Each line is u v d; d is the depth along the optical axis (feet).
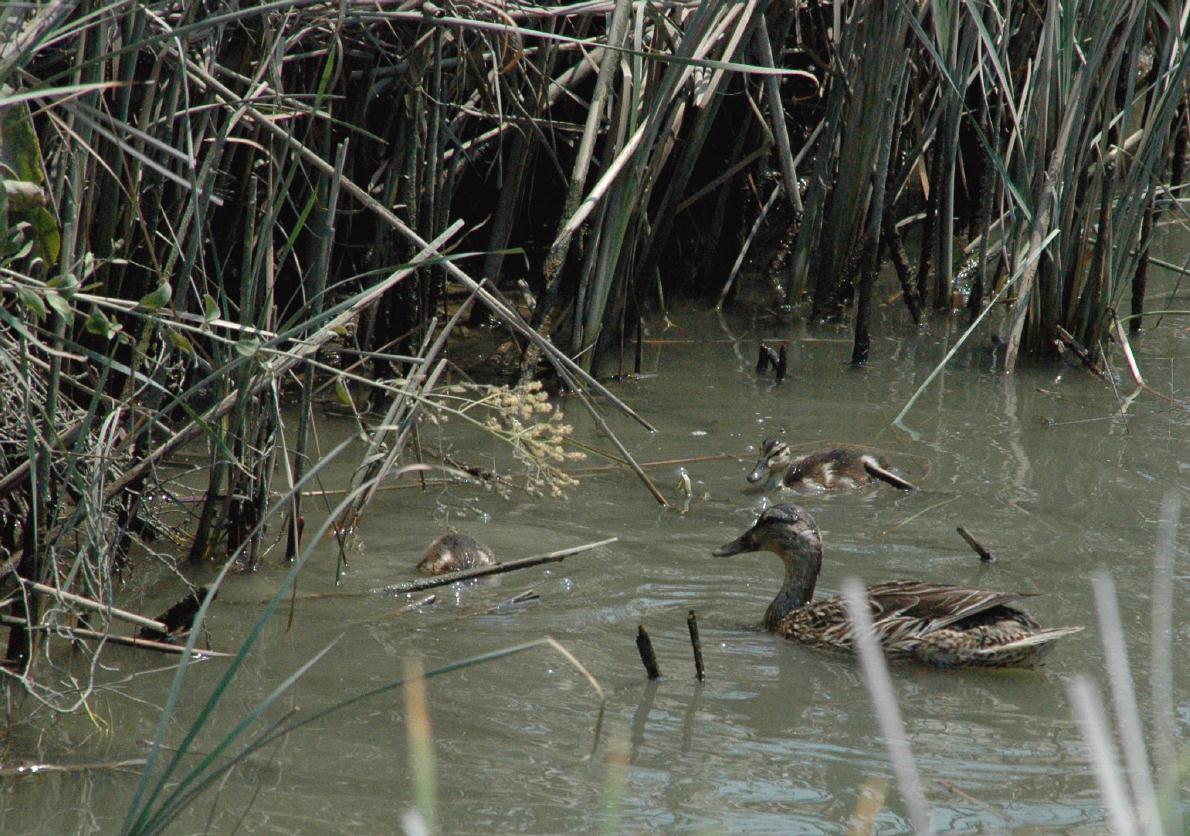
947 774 28.60
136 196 36.50
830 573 40.57
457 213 70.13
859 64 64.03
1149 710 31.68
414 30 53.67
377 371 56.95
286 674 33.22
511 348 63.52
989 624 34.76
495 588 39.17
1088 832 26.17
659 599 39.24
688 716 31.40
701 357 63.87
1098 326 61.00
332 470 48.26
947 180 69.56
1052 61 59.77
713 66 37.91
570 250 62.08
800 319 70.49
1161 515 44.62
